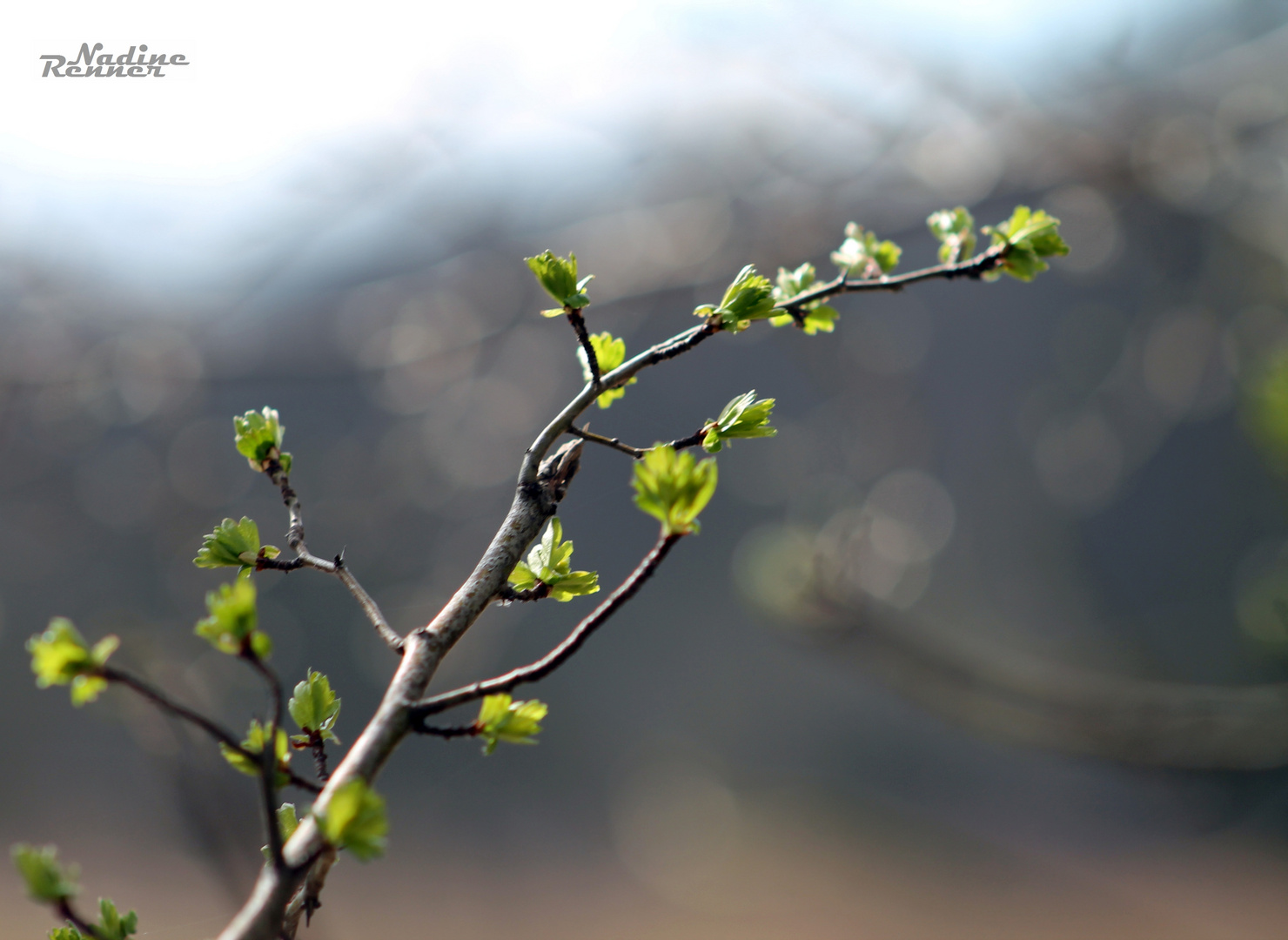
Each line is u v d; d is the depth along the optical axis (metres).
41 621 8.95
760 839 12.87
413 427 5.57
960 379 9.80
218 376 5.20
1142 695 3.63
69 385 4.99
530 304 5.07
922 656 3.90
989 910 10.44
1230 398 4.65
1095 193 4.53
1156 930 9.44
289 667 8.39
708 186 4.85
